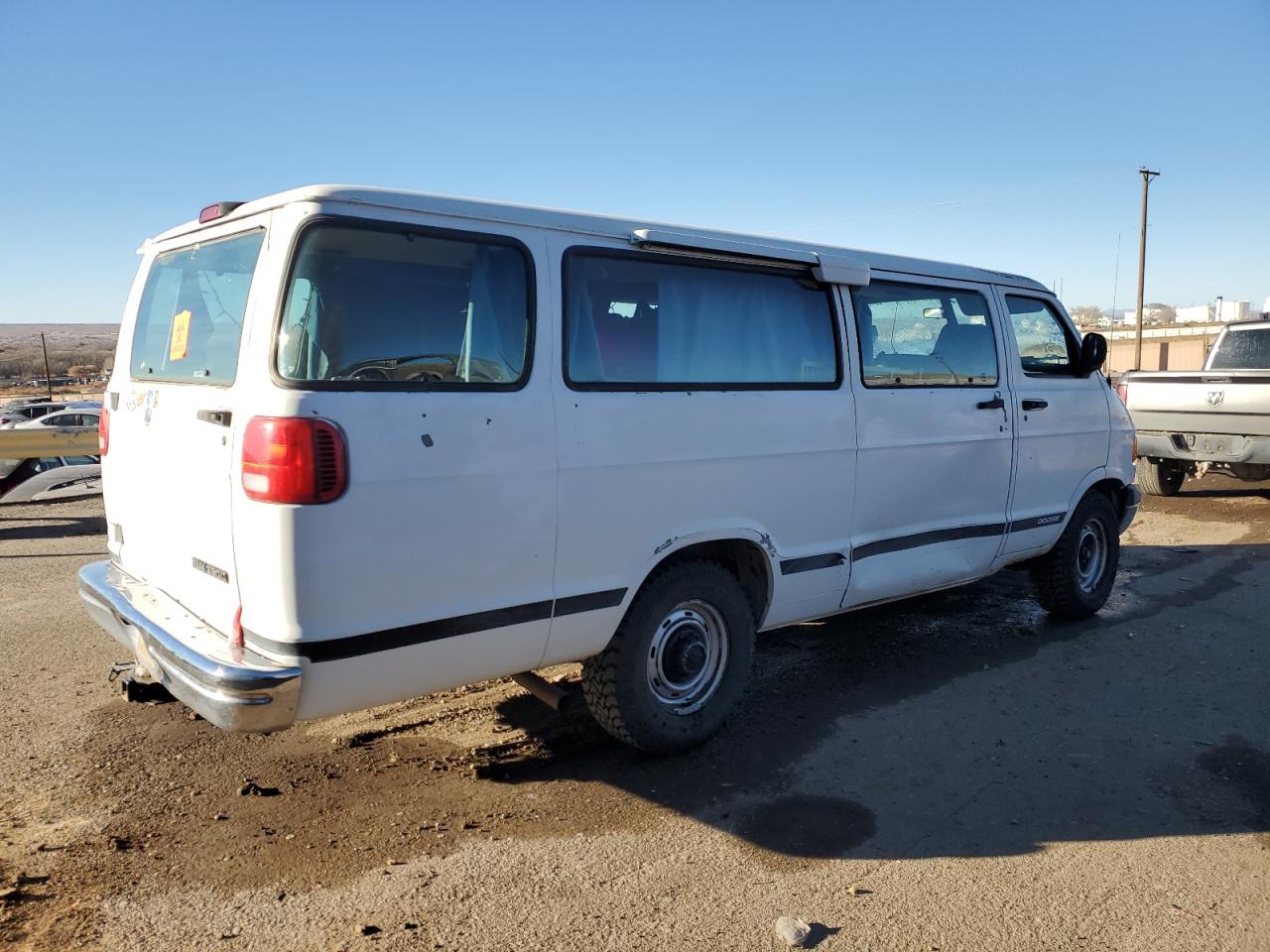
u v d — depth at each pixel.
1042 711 4.74
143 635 3.45
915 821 3.65
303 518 2.94
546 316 3.54
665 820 3.64
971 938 2.92
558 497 3.53
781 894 3.15
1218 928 2.98
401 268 3.22
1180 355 48.66
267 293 3.04
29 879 3.17
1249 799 3.84
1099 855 3.42
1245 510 10.32
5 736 4.32
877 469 4.80
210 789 3.83
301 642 2.97
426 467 3.18
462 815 3.65
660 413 3.85
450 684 3.39
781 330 4.42
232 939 2.88
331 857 3.34
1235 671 5.29
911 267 5.12
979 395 5.37
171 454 3.57
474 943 2.88
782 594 4.47
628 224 3.88
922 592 5.27
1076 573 6.11
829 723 4.58
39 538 9.04
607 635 3.81
